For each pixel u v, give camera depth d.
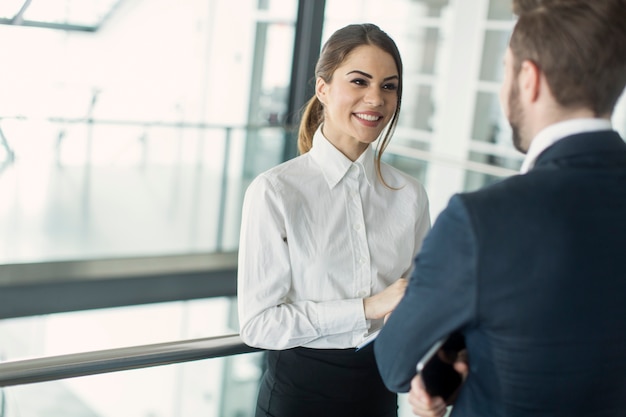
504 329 1.01
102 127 5.55
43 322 5.92
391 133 1.62
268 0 6.76
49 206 5.44
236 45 6.95
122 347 1.45
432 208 5.73
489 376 1.05
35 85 6.24
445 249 1.03
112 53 6.55
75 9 6.21
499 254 0.99
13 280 5.32
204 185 6.02
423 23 6.55
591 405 1.05
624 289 1.03
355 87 1.50
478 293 1.00
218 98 7.05
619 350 1.04
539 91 1.05
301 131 1.75
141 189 5.77
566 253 0.99
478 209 1.01
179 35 6.84
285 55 6.80
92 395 1.73
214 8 6.87
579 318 1.01
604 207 1.02
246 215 1.54
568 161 1.04
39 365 1.36
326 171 1.56
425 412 1.13
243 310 1.53
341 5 6.66
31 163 5.34
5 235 5.31
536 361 1.01
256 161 6.13
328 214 1.55
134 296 5.79
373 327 1.60
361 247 1.57
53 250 5.47
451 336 1.12
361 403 1.59
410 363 1.07
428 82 6.63
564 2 1.02
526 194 1.02
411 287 1.08
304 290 1.55
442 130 6.56
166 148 5.81
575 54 1.00
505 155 6.07
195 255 6.03
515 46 1.07
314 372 1.56
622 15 1.00
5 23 5.96
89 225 5.61
